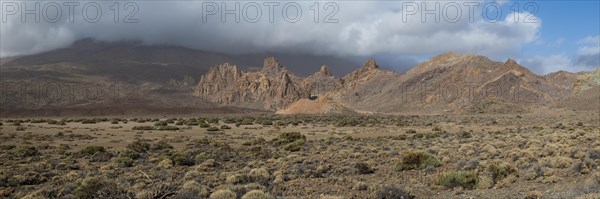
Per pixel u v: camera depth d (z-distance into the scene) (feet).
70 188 76.02
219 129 292.61
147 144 165.07
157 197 55.98
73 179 91.76
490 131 225.35
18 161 125.80
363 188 72.69
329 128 305.73
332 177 85.51
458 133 204.13
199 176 93.09
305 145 168.96
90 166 115.03
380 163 104.78
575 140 128.77
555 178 68.33
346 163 105.19
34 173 95.30
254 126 333.21
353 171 92.27
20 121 421.18
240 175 84.69
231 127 319.27
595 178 63.00
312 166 99.19
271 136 230.48
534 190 62.23
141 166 112.68
